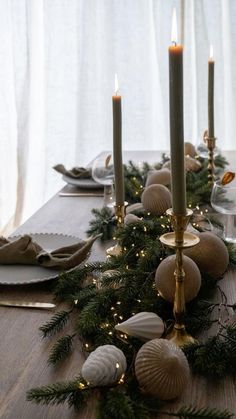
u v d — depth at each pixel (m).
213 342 0.72
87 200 1.61
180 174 0.65
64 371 0.73
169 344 0.66
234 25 2.85
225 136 2.99
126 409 0.59
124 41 2.91
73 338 0.81
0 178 3.08
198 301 0.83
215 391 0.68
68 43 2.93
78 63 2.90
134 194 1.48
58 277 0.98
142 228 1.03
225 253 0.91
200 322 0.80
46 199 3.11
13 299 0.94
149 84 2.96
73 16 2.90
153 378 0.63
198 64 2.85
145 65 2.93
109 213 1.34
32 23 2.90
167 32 2.85
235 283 0.99
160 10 2.83
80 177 1.80
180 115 0.64
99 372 0.64
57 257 1.05
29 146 3.06
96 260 1.12
